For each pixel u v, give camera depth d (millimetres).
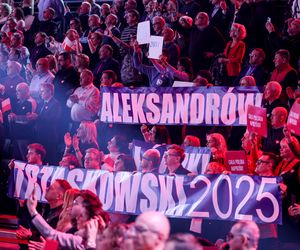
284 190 8008
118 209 8680
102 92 9961
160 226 4508
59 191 7684
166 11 13125
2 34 13219
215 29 11727
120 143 9492
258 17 11812
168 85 10992
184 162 8977
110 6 15438
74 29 13141
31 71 12750
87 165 9094
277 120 9289
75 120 10984
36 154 9305
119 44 11898
